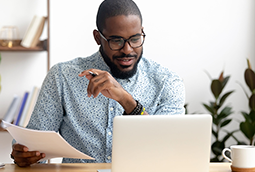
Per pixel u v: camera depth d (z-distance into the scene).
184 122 1.00
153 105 1.49
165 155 1.00
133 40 1.37
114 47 1.37
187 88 2.64
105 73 1.26
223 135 2.66
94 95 1.24
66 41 2.53
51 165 1.21
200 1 2.63
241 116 2.69
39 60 2.53
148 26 2.59
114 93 1.26
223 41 2.67
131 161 1.00
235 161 1.11
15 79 2.52
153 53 2.60
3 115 2.51
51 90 1.47
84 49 2.55
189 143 1.01
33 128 1.45
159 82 1.51
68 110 1.46
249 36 2.68
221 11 2.66
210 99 2.66
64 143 1.06
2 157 2.52
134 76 1.50
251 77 2.36
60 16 2.52
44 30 2.51
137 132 0.99
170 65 2.62
